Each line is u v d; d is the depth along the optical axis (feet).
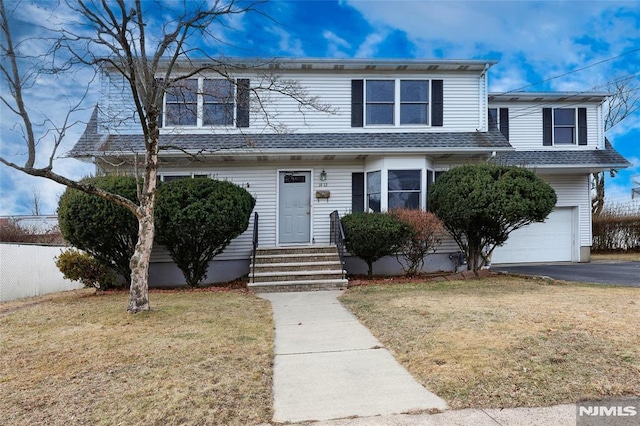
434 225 31.99
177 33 21.76
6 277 31.01
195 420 9.85
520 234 46.52
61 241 55.62
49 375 12.67
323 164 38.52
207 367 13.28
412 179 36.65
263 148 35.14
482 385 11.46
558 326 16.31
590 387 11.11
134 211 21.40
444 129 39.58
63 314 21.65
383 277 35.06
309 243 38.17
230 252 37.42
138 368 13.14
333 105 38.96
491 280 31.45
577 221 46.98
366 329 18.22
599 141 47.57
